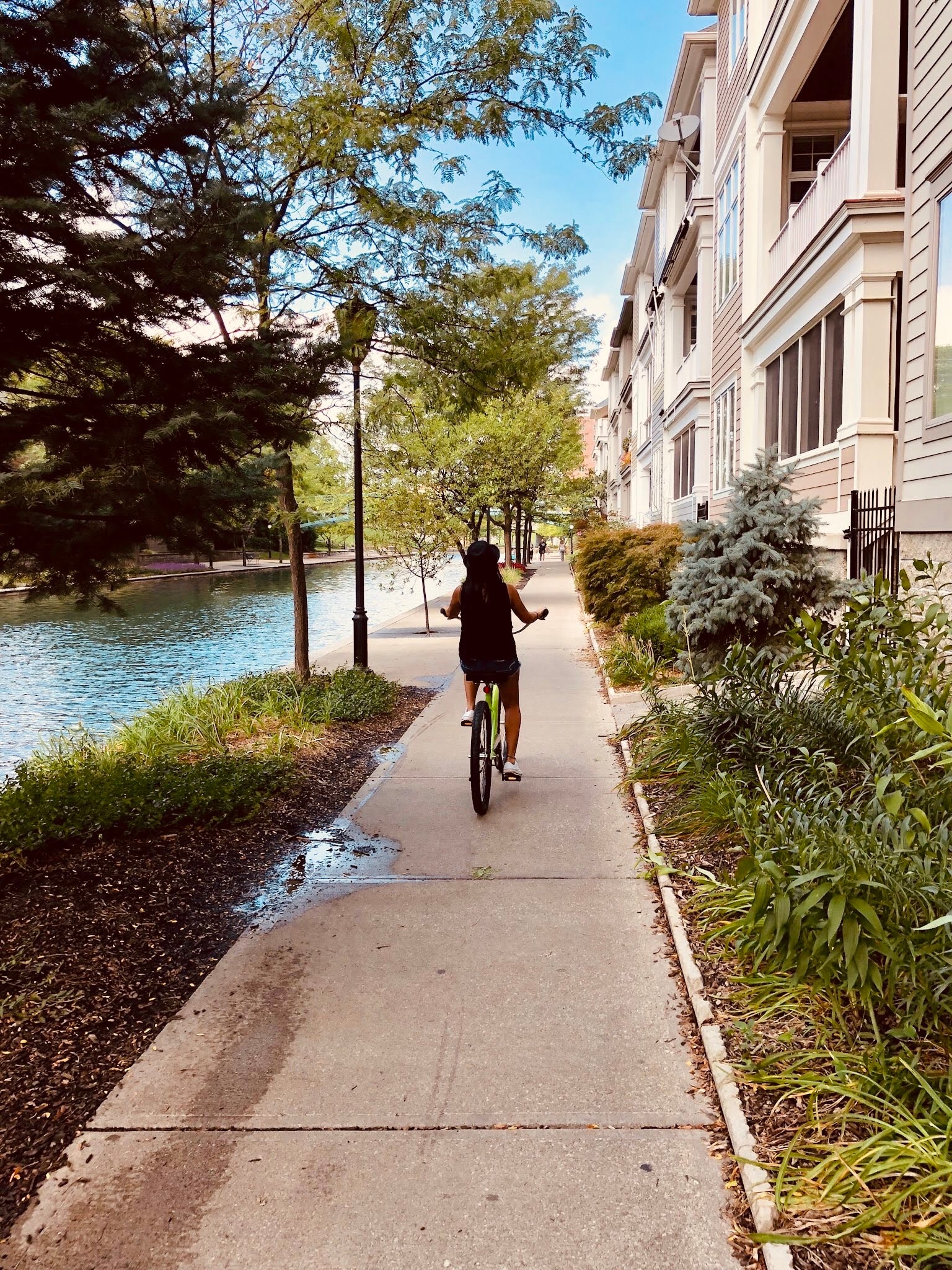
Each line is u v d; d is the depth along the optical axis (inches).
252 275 192.2
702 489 765.9
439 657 564.1
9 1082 122.8
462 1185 102.0
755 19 550.9
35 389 177.8
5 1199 101.9
